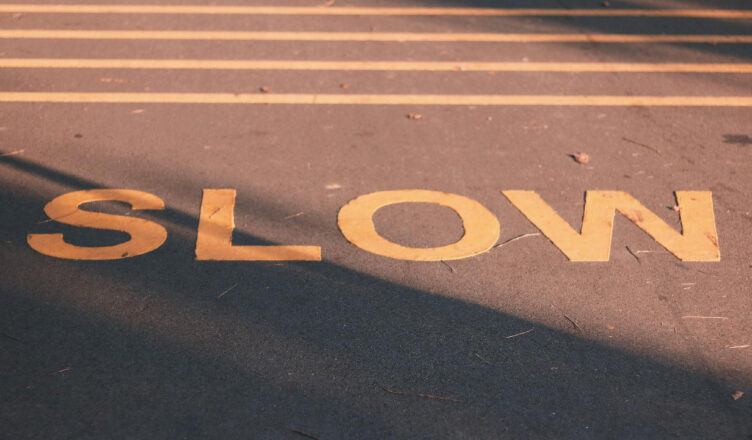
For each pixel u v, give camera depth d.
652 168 5.39
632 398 3.46
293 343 3.73
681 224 4.77
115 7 8.17
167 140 5.64
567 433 3.27
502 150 5.60
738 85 6.70
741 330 3.90
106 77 6.61
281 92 6.43
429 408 3.38
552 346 3.76
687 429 3.31
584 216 4.83
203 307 3.96
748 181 5.25
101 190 4.99
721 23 8.06
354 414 3.33
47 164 5.27
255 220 4.72
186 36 7.48
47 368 3.53
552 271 4.32
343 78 6.70
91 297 4.00
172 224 4.65
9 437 3.16
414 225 4.71
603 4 8.52
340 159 5.44
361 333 3.81
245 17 7.98
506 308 4.02
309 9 8.23
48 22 7.73
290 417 3.31
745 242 4.60
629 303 4.08
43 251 4.35
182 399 3.38
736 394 3.50
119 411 3.31
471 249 4.49
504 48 7.37
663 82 6.73
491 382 3.53
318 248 4.47
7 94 6.25
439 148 5.61
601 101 6.38
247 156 5.45
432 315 3.95
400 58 7.11
